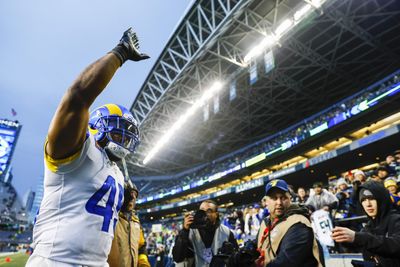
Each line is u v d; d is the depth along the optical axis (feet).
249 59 59.11
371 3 50.08
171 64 77.71
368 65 66.54
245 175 77.61
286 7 51.80
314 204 18.74
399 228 6.31
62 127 3.32
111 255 6.50
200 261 9.84
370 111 46.73
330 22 54.75
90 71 3.47
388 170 19.57
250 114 91.76
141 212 100.53
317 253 6.13
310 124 78.02
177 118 89.35
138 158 120.26
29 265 3.71
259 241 7.72
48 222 3.83
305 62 67.00
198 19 57.41
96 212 3.96
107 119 4.75
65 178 3.86
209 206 10.43
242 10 49.26
